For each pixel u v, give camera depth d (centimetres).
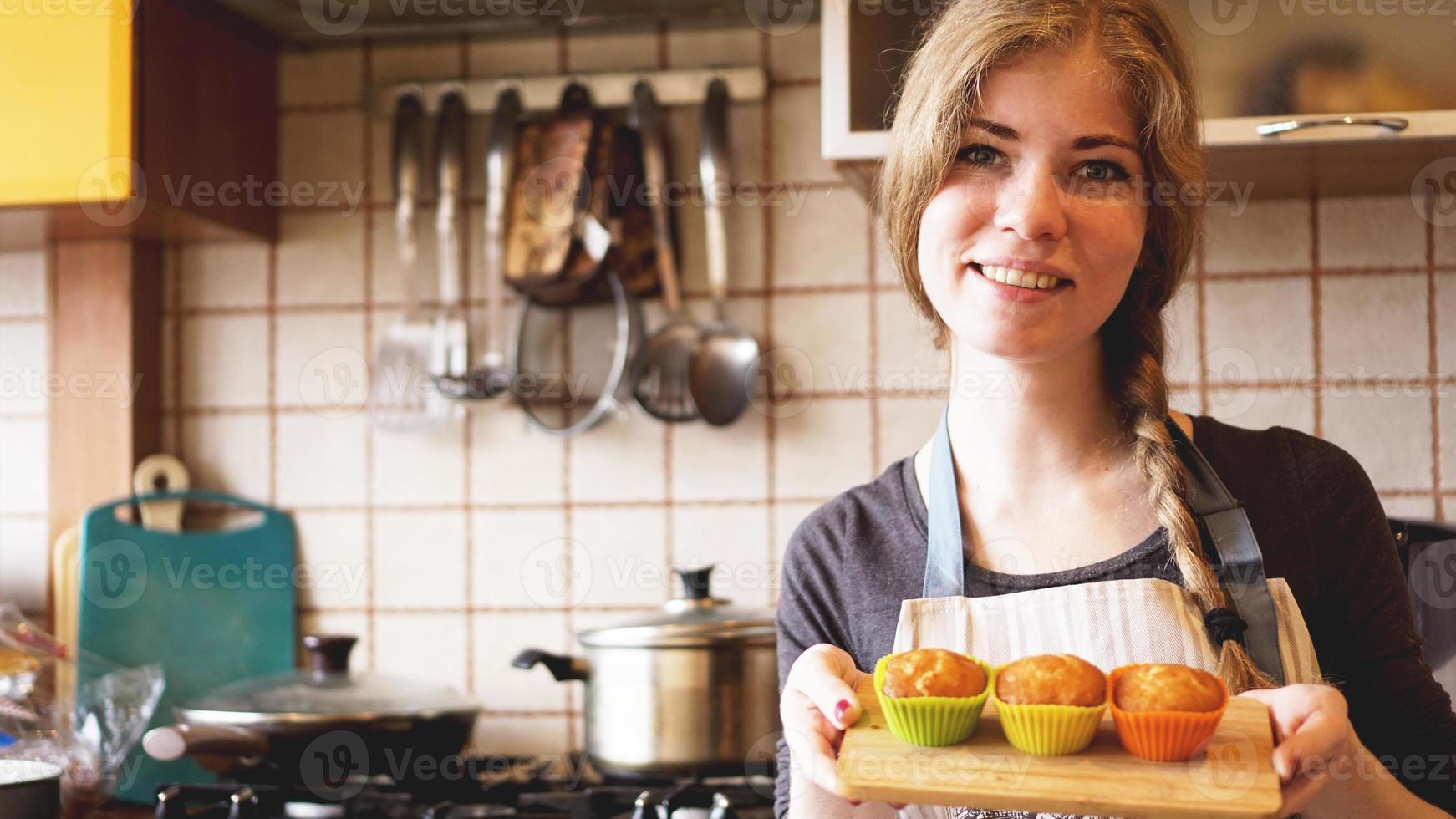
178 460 173
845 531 93
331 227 172
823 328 162
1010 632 83
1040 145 79
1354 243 153
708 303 164
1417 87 124
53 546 169
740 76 161
